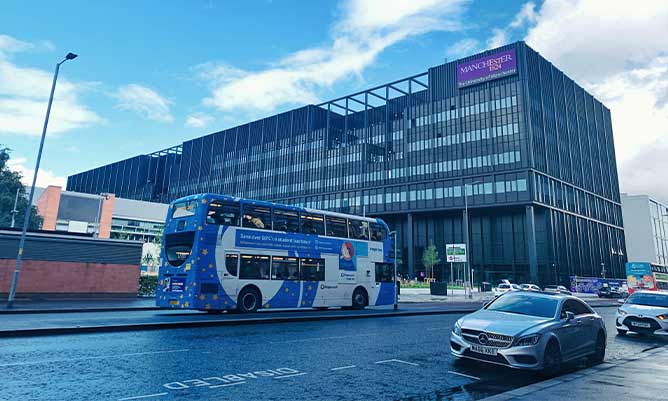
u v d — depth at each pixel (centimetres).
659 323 1405
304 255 2011
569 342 869
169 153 15375
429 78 8956
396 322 1769
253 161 12025
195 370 756
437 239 8750
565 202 8331
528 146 7425
